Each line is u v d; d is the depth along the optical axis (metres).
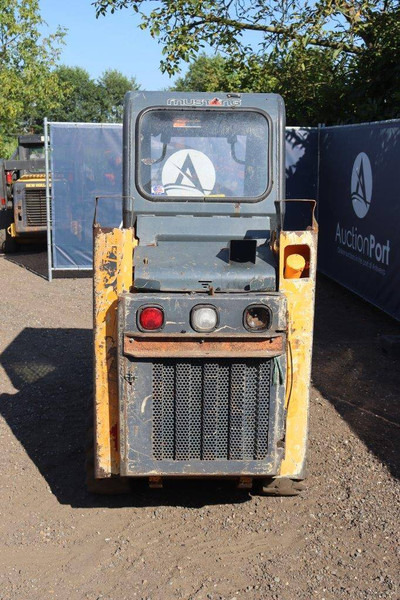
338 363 7.76
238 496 4.86
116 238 3.98
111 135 12.24
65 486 5.00
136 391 3.99
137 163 4.87
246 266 4.14
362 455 5.46
